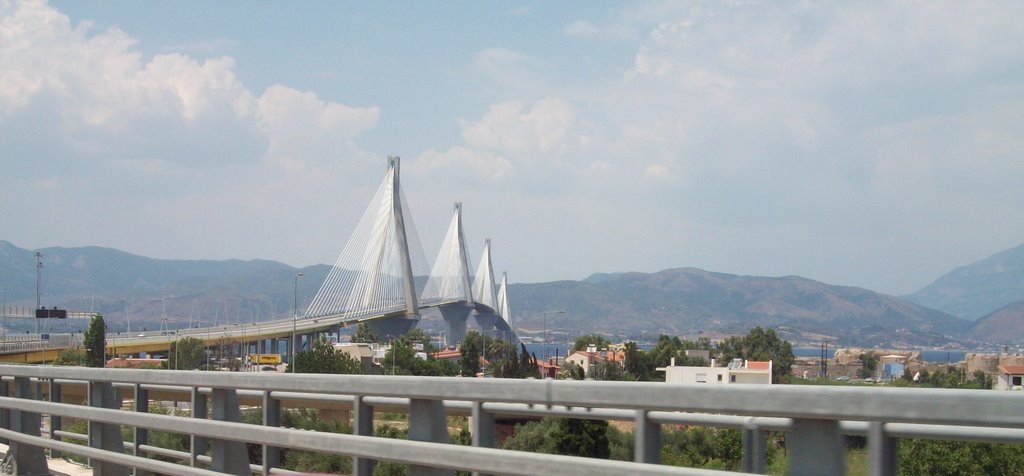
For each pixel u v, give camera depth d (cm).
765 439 443
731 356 12775
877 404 286
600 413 430
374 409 484
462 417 560
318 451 494
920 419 277
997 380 4728
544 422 509
